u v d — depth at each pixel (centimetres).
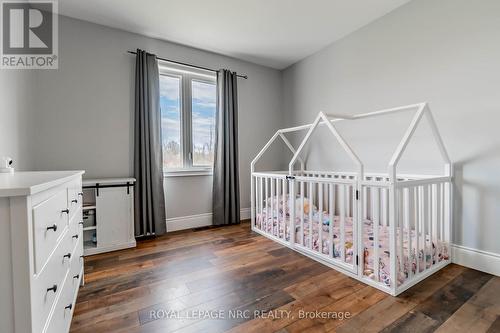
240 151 359
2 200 62
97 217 236
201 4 228
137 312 142
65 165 247
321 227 210
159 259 219
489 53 183
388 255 180
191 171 320
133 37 280
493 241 184
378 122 257
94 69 260
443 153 198
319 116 212
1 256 62
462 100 197
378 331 124
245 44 309
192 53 318
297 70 365
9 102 173
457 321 131
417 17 223
